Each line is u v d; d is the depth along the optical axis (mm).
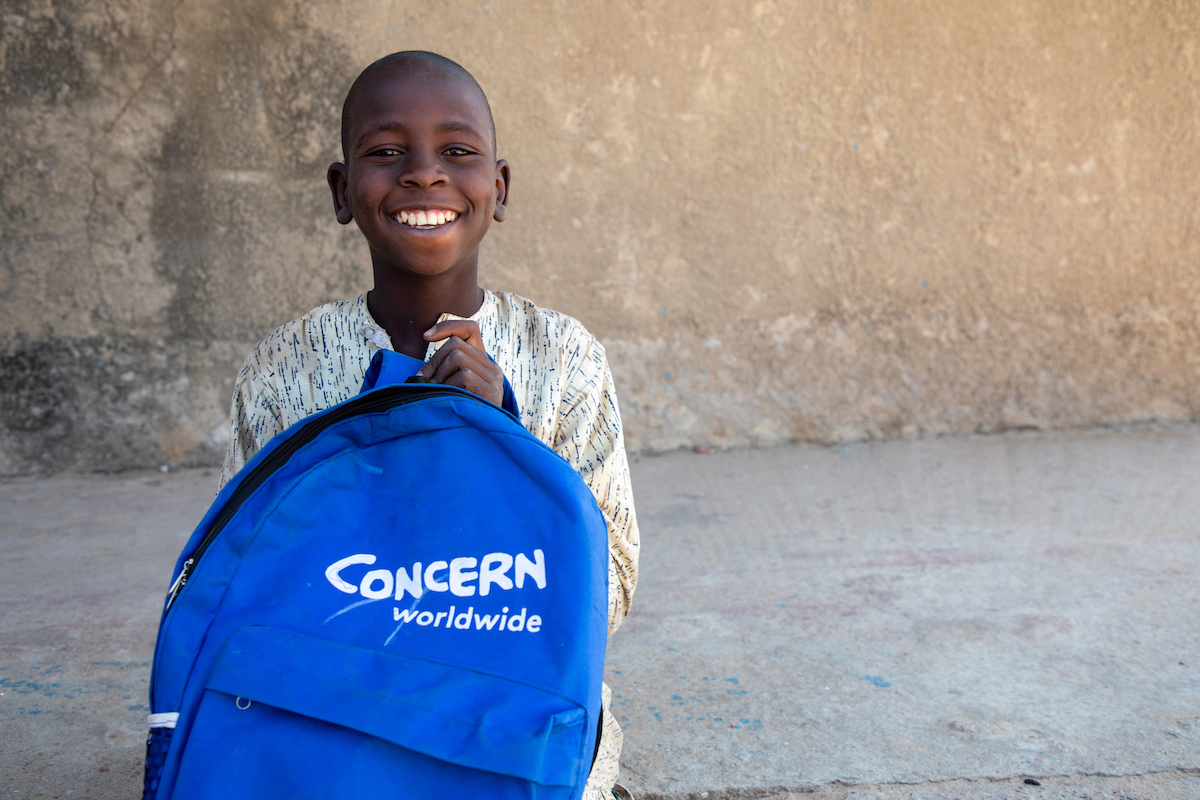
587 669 884
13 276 3842
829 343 4250
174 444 4031
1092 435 4270
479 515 960
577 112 3982
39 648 2338
